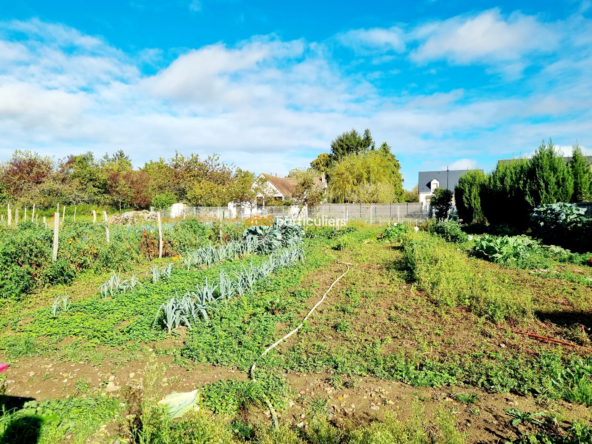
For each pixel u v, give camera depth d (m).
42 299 8.14
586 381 4.10
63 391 4.26
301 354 5.25
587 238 13.36
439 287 7.80
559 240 14.74
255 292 8.23
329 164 60.34
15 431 3.34
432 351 5.25
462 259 10.98
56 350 5.36
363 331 6.04
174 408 3.72
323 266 11.35
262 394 4.07
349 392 4.28
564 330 5.76
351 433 3.19
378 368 4.73
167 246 13.74
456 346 5.38
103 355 5.17
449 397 4.11
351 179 36.12
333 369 4.81
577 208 14.50
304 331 6.06
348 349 5.37
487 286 7.96
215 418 3.71
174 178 39.06
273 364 4.95
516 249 11.65
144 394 3.77
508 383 4.27
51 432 3.41
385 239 18.53
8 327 6.33
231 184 31.47
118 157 75.62
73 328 6.10
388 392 4.26
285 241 15.02
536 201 18.69
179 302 6.55
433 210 32.22
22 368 4.81
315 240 18.06
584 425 3.36
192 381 4.54
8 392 4.22
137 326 6.15
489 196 23.70
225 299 7.50
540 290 8.06
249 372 4.75
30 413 3.68
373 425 3.20
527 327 5.98
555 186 17.86
